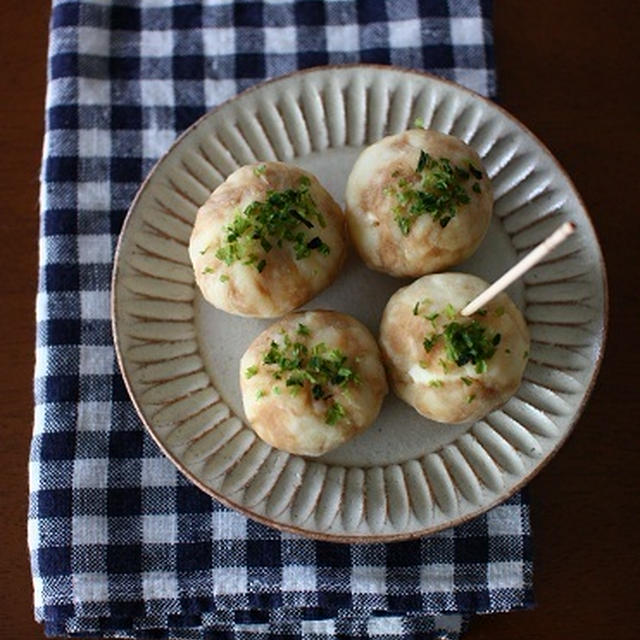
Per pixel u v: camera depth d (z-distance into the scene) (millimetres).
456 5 449
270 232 383
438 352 380
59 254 428
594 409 431
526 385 408
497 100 443
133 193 437
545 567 424
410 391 389
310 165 432
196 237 396
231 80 447
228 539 415
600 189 448
